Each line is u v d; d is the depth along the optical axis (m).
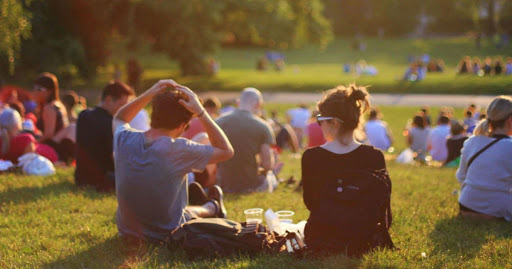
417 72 38.03
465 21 95.50
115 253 4.41
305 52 70.00
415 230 5.25
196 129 8.18
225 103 30.05
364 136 4.34
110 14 31.94
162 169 4.33
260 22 37.22
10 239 4.91
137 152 4.36
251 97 7.42
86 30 31.97
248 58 62.41
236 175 7.35
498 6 86.25
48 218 5.72
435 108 28.67
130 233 4.61
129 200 4.41
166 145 4.32
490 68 39.62
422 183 8.27
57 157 8.69
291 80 38.66
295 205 6.42
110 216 5.77
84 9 30.84
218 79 39.47
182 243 4.27
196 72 37.94
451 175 9.33
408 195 7.29
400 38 93.00
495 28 86.25
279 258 4.12
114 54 44.34
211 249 4.20
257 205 6.41
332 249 4.02
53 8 29.70
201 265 4.04
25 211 5.97
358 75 43.28
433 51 68.06
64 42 30.00
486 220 5.56
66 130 8.78
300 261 4.04
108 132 6.84
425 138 13.91
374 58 61.81
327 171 4.06
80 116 6.96
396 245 4.65
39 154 8.35
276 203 6.54
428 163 12.23
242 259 4.16
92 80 33.81
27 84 26.84
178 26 33.62
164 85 4.57
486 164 5.56
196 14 34.00
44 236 5.00
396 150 17.48
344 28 97.00
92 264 4.18
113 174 7.00
